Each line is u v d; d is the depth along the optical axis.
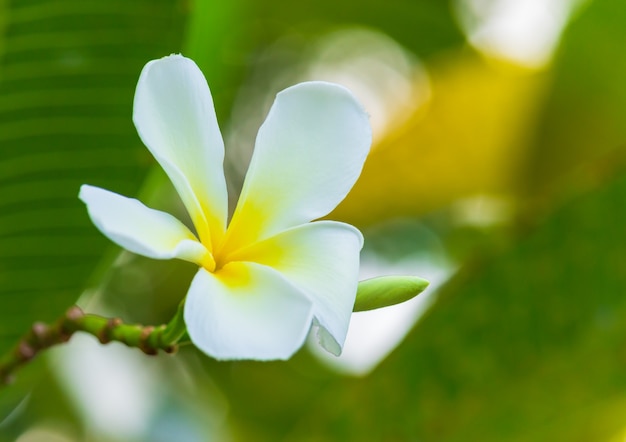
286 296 0.48
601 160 0.70
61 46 0.62
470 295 0.69
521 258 0.69
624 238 0.69
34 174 0.63
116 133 0.63
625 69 0.80
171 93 0.50
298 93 0.51
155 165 0.63
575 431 0.68
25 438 0.74
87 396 0.74
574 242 0.69
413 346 0.69
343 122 0.51
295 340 0.47
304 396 0.76
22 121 0.63
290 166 0.51
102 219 0.47
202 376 0.77
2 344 0.64
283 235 0.51
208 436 0.75
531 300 0.69
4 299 0.64
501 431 0.68
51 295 0.64
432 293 0.74
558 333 0.69
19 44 0.62
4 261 0.63
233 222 0.51
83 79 0.62
